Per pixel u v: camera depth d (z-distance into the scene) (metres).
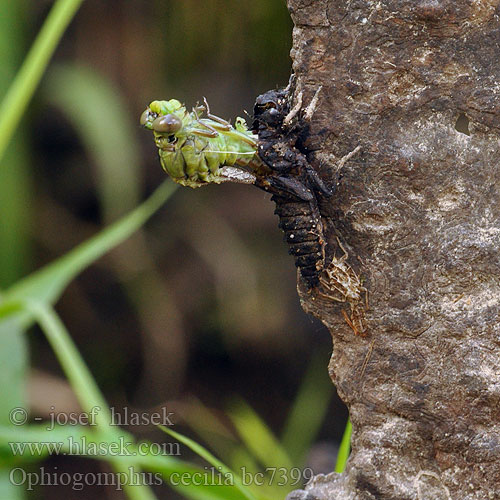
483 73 0.46
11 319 0.53
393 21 0.46
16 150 0.75
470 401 0.47
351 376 0.47
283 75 0.74
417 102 0.46
